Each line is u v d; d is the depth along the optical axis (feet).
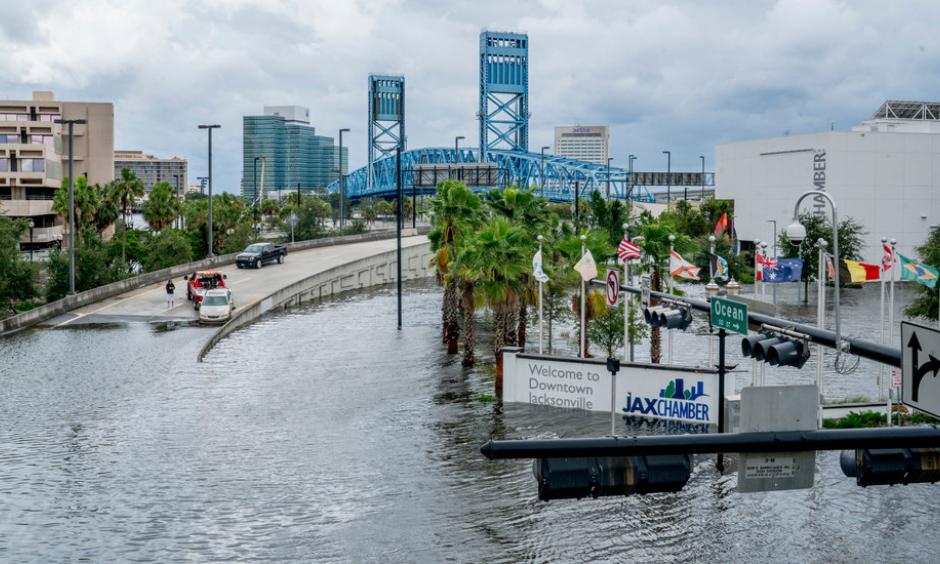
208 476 85.35
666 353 159.22
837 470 84.94
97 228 322.14
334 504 77.20
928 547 66.08
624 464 31.09
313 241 343.67
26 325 185.68
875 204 327.88
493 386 127.85
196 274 215.10
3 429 103.65
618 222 224.12
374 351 161.99
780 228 349.20
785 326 57.47
